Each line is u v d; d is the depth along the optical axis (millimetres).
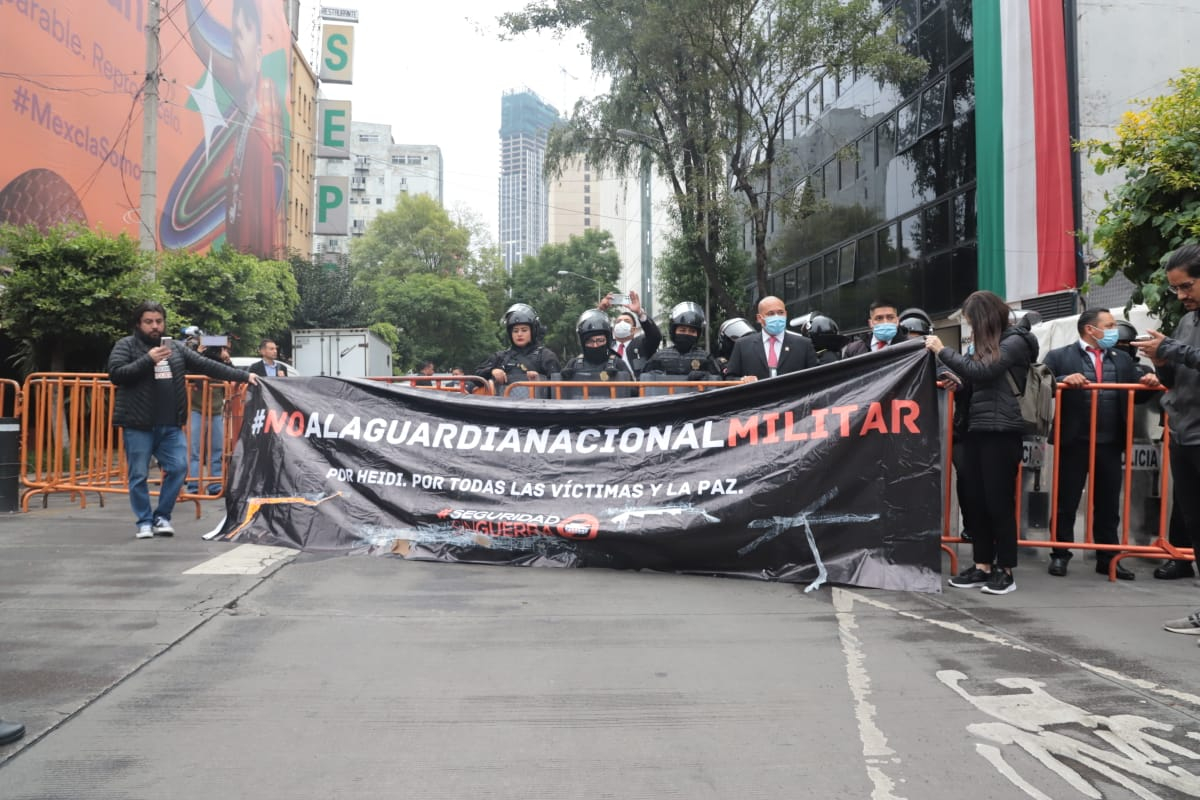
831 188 28078
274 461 6469
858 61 20891
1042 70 16641
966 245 19938
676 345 8305
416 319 58969
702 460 5652
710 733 3090
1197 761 2877
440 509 5953
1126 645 4113
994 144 18094
